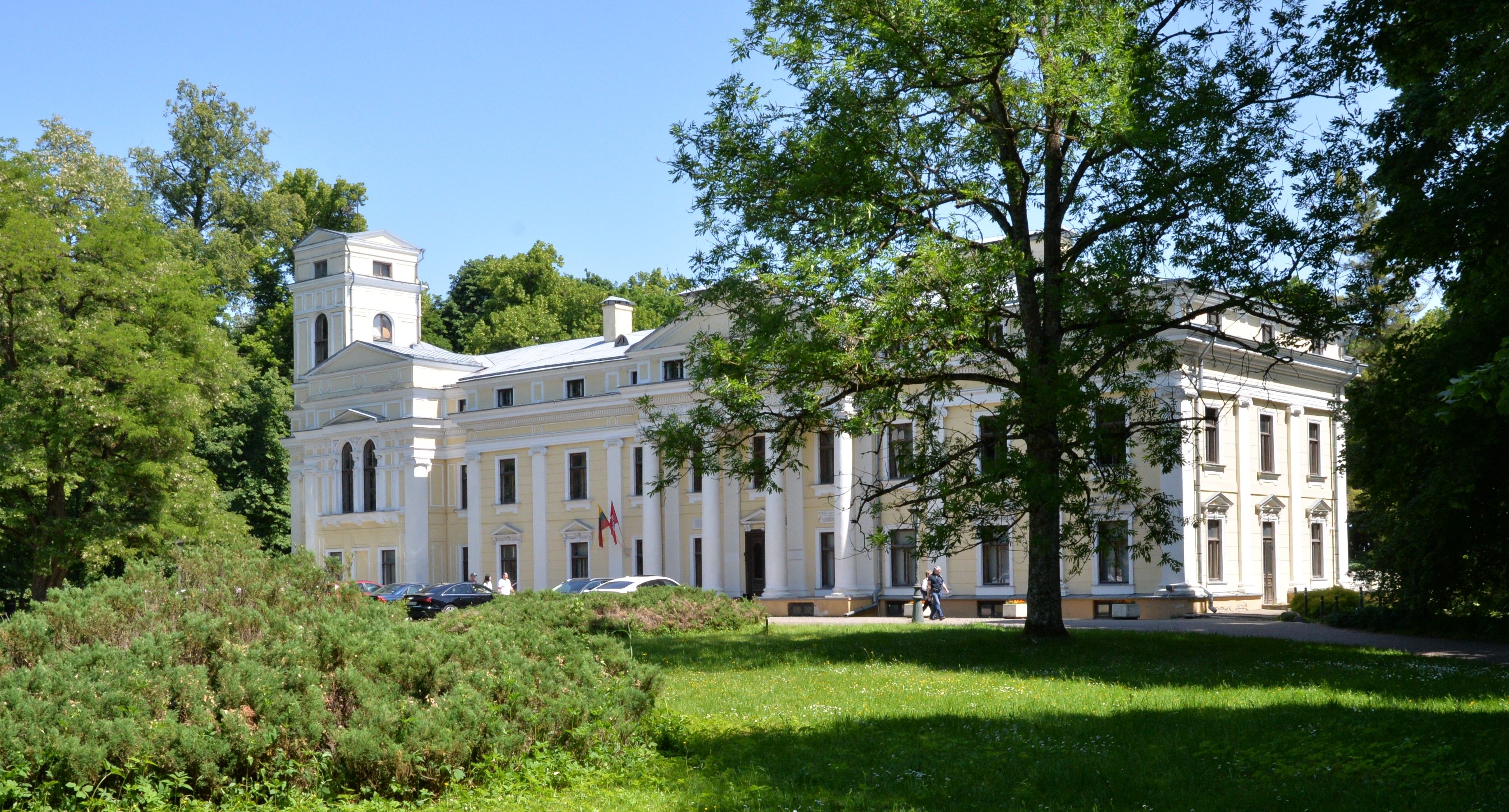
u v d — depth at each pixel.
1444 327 25.03
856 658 22.94
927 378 23.34
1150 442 25.11
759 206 23.66
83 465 39.47
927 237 21.41
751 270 23.20
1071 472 21.00
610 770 11.47
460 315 94.12
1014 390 22.36
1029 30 21.89
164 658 10.95
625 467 56.31
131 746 9.59
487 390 61.94
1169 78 22.08
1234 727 13.31
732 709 16.25
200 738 9.88
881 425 25.22
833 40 23.08
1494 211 19.81
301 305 71.06
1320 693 16.34
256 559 14.52
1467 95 19.19
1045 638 24.83
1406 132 22.28
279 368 81.44
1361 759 11.43
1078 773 11.02
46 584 39.97
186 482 41.53
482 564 61.22
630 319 63.41
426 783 10.58
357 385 66.00
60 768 9.25
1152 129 20.64
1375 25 20.53
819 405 23.30
